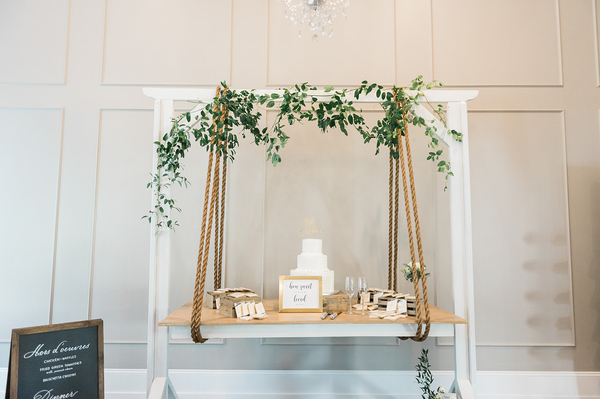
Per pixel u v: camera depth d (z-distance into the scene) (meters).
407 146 1.96
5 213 2.71
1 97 2.78
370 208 2.74
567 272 2.68
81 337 1.93
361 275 2.70
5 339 2.62
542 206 2.73
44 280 2.67
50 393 1.79
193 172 2.74
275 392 2.61
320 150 2.78
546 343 2.64
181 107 2.76
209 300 2.18
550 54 2.82
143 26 2.84
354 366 2.64
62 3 2.85
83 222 2.72
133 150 2.76
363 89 2.06
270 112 2.79
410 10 2.86
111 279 2.68
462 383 1.94
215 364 2.64
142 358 2.63
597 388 2.61
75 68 2.81
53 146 2.76
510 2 2.86
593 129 2.77
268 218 2.72
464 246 2.07
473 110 2.78
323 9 2.13
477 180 2.75
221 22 2.85
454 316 1.96
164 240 2.02
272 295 2.67
